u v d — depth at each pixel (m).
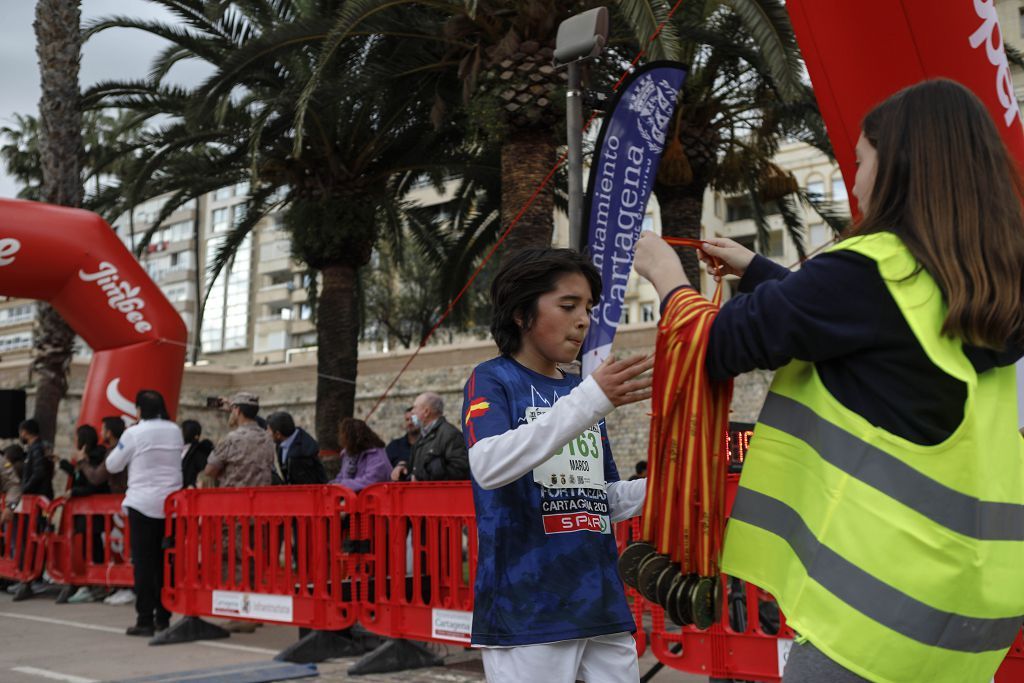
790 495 1.46
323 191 15.15
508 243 11.30
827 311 1.37
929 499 1.33
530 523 2.03
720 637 4.40
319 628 5.82
